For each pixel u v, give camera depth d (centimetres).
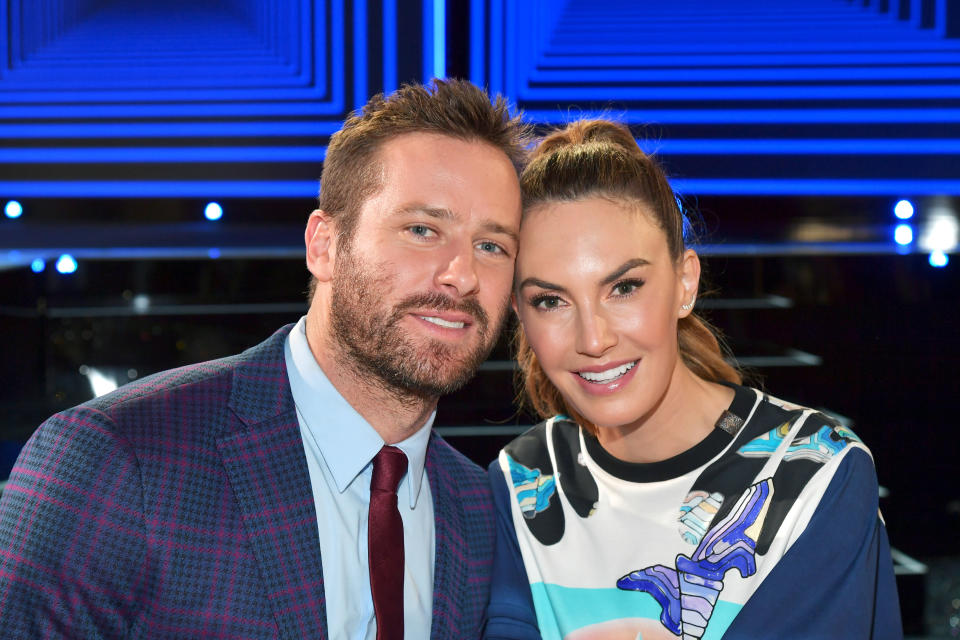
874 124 314
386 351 133
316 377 140
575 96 316
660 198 144
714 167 317
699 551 143
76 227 321
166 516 124
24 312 325
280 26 319
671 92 316
